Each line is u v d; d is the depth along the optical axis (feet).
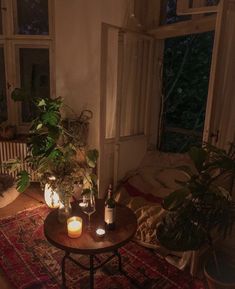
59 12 10.78
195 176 5.48
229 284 5.56
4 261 7.04
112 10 9.31
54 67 11.59
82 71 10.66
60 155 7.91
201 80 9.14
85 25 10.20
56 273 6.68
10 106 12.05
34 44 11.51
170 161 9.57
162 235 5.82
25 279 6.47
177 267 6.92
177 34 8.89
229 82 6.70
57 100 8.45
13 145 11.19
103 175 9.29
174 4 9.35
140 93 9.97
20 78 11.93
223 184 6.58
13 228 8.44
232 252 7.15
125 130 9.89
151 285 6.34
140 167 10.14
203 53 8.93
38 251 7.45
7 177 10.14
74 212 6.51
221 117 6.81
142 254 7.39
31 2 11.26
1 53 11.79
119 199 8.95
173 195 5.30
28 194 10.78
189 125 9.80
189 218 5.35
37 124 8.03
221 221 5.25
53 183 7.50
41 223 8.75
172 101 10.14
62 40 10.96
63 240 5.42
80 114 11.07
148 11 9.69
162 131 10.68
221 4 5.90
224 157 5.46
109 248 5.25
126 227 5.90
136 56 9.44
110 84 9.27
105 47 7.99
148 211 7.84
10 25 11.32
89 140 10.86
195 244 5.48
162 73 10.15
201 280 6.53
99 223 6.06
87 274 6.63
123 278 6.52
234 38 6.47
